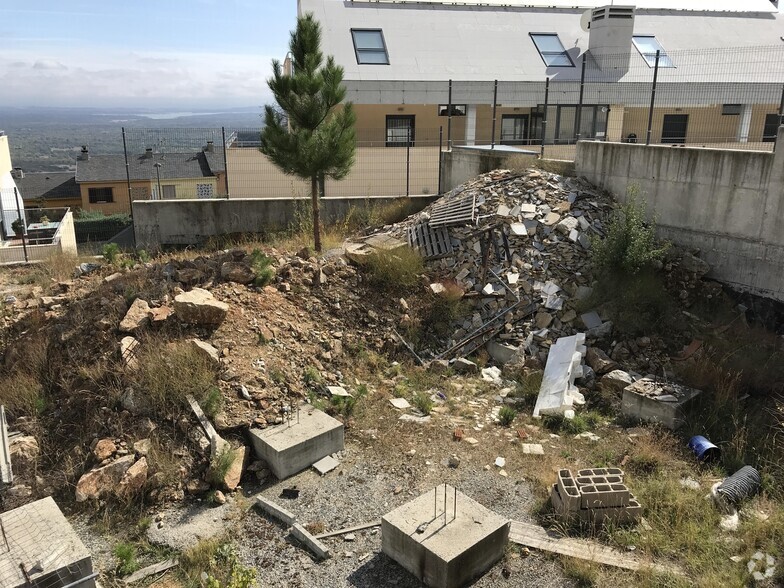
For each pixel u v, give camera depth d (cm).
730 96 2020
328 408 771
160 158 3859
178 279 920
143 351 745
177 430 668
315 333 905
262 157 1777
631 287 974
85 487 608
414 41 2195
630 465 686
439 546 501
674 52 2306
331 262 1065
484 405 837
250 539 565
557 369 876
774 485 634
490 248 1100
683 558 537
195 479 629
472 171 1614
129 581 514
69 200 3894
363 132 2075
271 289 939
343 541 564
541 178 1244
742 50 2227
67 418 710
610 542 557
